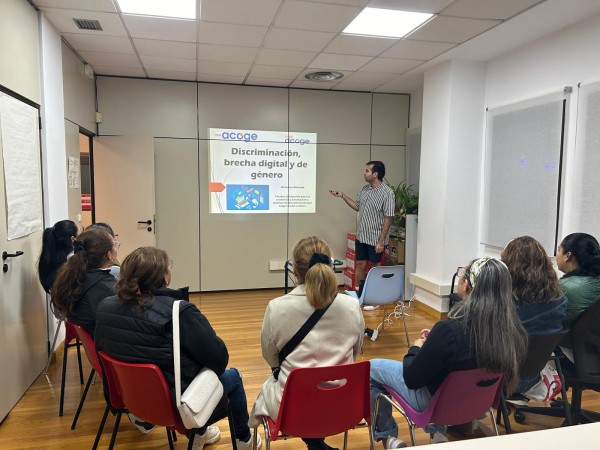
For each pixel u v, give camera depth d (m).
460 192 4.66
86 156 5.83
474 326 1.59
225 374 2.11
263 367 3.42
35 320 3.08
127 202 5.28
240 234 5.93
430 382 1.76
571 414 2.54
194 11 3.32
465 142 4.62
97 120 5.27
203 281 5.87
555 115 3.65
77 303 2.25
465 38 3.87
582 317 2.17
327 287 1.70
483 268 1.62
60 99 3.71
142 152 5.27
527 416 2.73
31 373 3.02
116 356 1.71
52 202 3.42
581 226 3.41
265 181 5.93
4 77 2.60
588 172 3.34
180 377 1.66
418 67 4.84
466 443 0.94
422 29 3.65
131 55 4.45
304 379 1.59
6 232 2.59
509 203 4.23
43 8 3.21
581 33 3.45
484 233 4.63
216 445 2.37
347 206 6.23
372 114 6.20
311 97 5.97
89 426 2.53
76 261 2.30
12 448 2.30
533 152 3.91
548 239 3.74
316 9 3.25
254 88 5.77
